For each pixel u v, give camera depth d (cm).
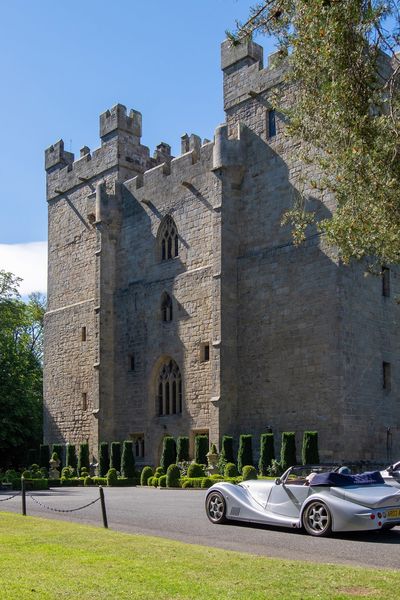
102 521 1708
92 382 4831
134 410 4394
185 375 4016
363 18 1417
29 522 1628
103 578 954
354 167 1644
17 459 5541
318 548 1281
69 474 4134
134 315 4484
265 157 3731
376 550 1259
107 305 4631
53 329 5278
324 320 3294
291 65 1780
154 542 1279
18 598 845
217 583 918
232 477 3177
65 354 5112
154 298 4338
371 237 1797
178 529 1557
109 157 4944
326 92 1562
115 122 4919
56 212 5462
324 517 1428
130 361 4484
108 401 4534
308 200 3444
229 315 3700
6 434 5219
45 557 1119
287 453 3184
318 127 1809
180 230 4222
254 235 3731
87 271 5056
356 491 1419
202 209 4075
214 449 3538
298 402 3359
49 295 5406
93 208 4991
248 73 3881
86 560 1086
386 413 3388
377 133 1591
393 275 3569
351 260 3322
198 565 1036
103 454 4291
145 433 4272
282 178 3622
